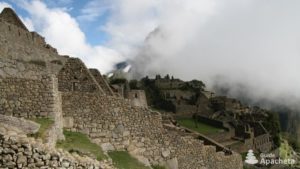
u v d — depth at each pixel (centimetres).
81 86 2936
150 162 2822
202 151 3219
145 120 2844
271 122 14012
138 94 4981
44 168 1545
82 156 1853
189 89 13225
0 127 1652
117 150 2692
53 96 2222
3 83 2181
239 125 10444
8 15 4925
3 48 3672
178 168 2953
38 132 1834
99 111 2664
